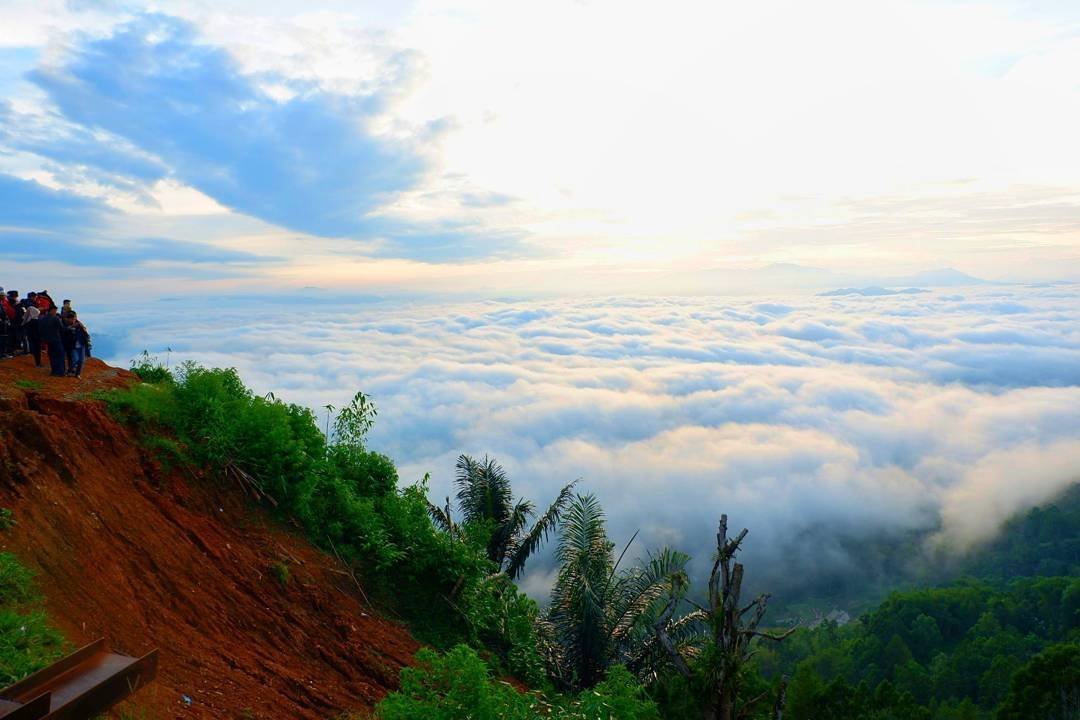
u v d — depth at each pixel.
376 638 10.55
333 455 14.34
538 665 13.59
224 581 9.33
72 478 8.48
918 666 60.28
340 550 12.07
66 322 12.92
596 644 17.12
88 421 9.83
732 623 7.25
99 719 5.56
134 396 11.24
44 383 11.74
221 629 8.52
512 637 13.48
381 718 6.41
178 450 10.83
